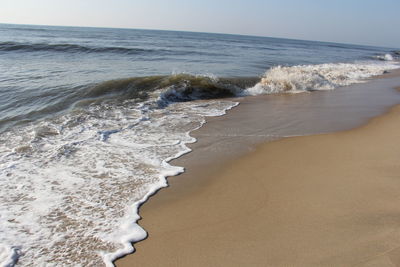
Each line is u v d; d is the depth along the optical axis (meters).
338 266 2.34
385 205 3.23
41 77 10.41
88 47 19.78
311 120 6.98
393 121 6.88
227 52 28.31
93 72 12.09
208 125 6.48
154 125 6.37
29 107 7.36
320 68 17.42
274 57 26.61
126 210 3.24
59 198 3.46
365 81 14.34
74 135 5.55
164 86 9.77
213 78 11.20
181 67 15.34
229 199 3.46
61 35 40.28
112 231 2.89
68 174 4.04
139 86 9.60
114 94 8.92
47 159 4.50
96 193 3.58
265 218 3.05
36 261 2.50
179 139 5.53
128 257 2.54
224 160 4.60
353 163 4.39
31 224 2.98
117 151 4.88
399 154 4.71
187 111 7.75
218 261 2.46
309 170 4.19
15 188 3.65
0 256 2.54
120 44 28.89
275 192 3.59
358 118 7.18
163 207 3.30
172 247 2.65
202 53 24.88
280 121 6.88
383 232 2.74
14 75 10.55
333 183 3.78
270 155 4.79
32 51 17.97
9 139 5.27
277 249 2.58
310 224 2.92
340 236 2.72
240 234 2.80
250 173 4.14
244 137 5.69
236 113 7.65
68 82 9.73
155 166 4.35
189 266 2.42
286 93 10.80
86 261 2.50
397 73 18.66
